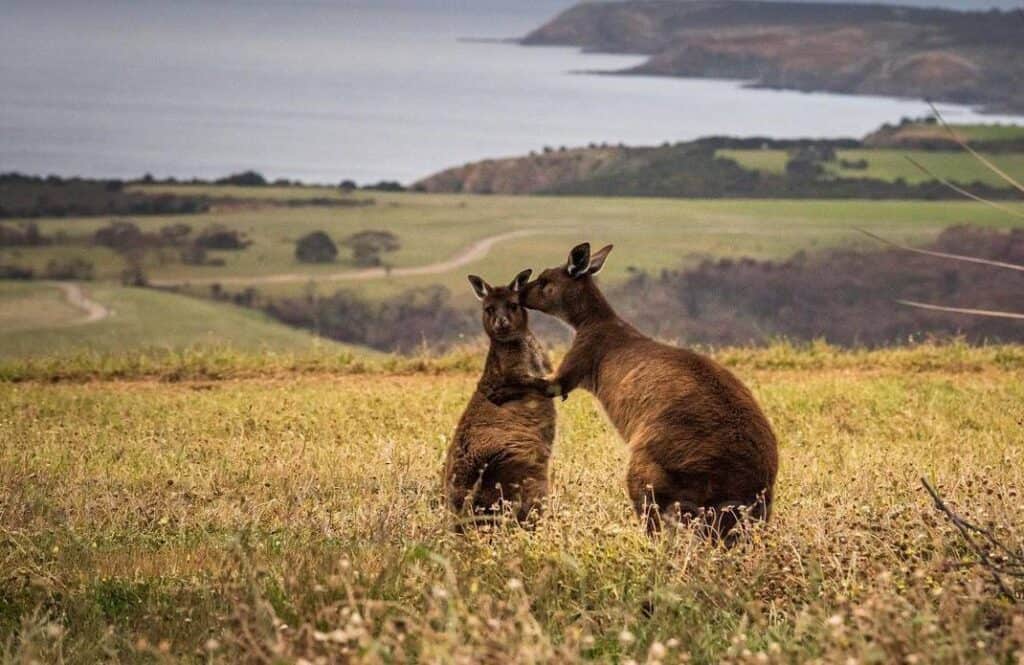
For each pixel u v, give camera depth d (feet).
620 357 95.66
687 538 76.28
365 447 126.11
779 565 75.00
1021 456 114.01
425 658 59.41
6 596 80.23
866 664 57.21
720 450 80.12
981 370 174.40
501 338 96.89
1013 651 63.00
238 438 131.44
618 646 69.05
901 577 71.36
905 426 136.15
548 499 85.56
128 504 102.42
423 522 92.32
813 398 150.71
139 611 77.36
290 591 74.08
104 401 155.84
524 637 60.64
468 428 94.32
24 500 101.14
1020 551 76.18
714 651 67.05
